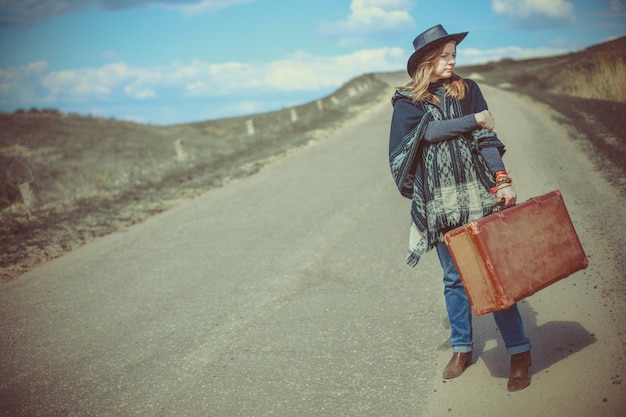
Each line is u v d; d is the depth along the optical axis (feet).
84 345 14.14
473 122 9.14
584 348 10.22
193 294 17.08
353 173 36.06
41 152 81.87
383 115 80.53
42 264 22.57
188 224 27.14
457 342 10.30
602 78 63.41
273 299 15.84
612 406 8.34
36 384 12.26
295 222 24.82
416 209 9.73
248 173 41.55
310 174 38.04
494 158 9.25
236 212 28.60
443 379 10.28
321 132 66.13
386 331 12.77
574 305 12.21
